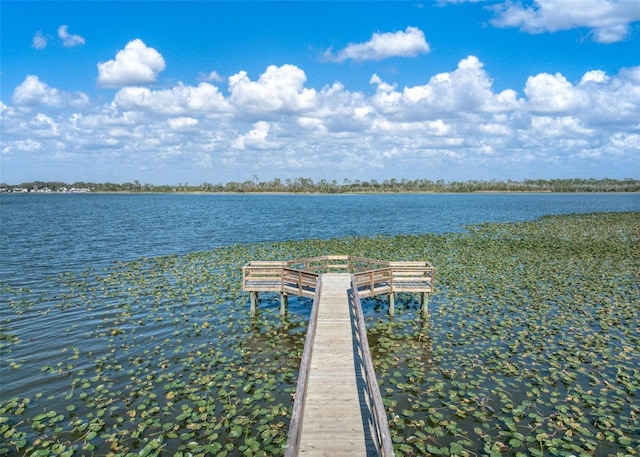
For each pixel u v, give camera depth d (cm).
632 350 1285
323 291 1584
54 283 2161
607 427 914
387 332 1488
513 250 3006
